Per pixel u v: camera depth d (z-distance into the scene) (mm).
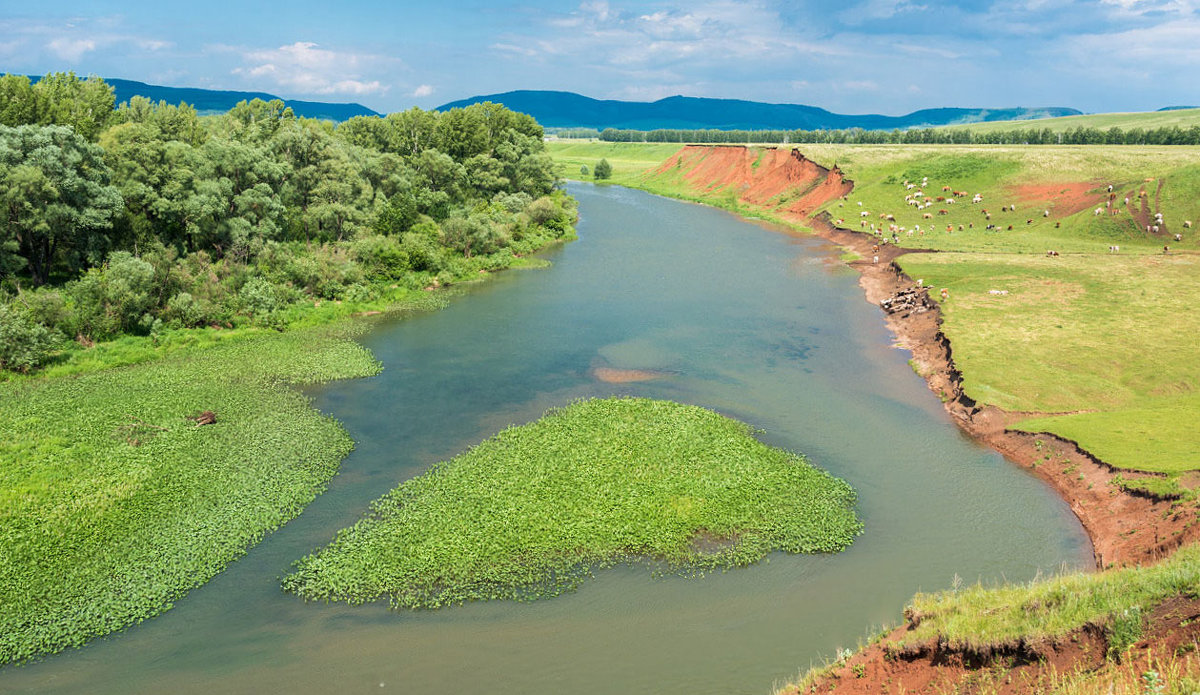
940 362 59719
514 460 42438
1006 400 49688
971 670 21312
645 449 43844
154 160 74125
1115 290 73500
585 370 59438
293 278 76688
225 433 45625
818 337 68562
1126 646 19469
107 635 28750
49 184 61875
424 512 37094
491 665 27344
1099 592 22359
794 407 52438
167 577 32062
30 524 34719
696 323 72812
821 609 30672
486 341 66562
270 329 67250
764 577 32906
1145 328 61750
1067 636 20484
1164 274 78312
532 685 26328
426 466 42812
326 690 26047
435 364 60344
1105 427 43844
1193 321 62875
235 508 37406
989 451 45781
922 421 50219
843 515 37812
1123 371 53438
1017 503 39531
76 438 43594
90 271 63375
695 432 46156
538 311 76750
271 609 30438
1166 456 38906
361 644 28422
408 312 75938
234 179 78750
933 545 35625
